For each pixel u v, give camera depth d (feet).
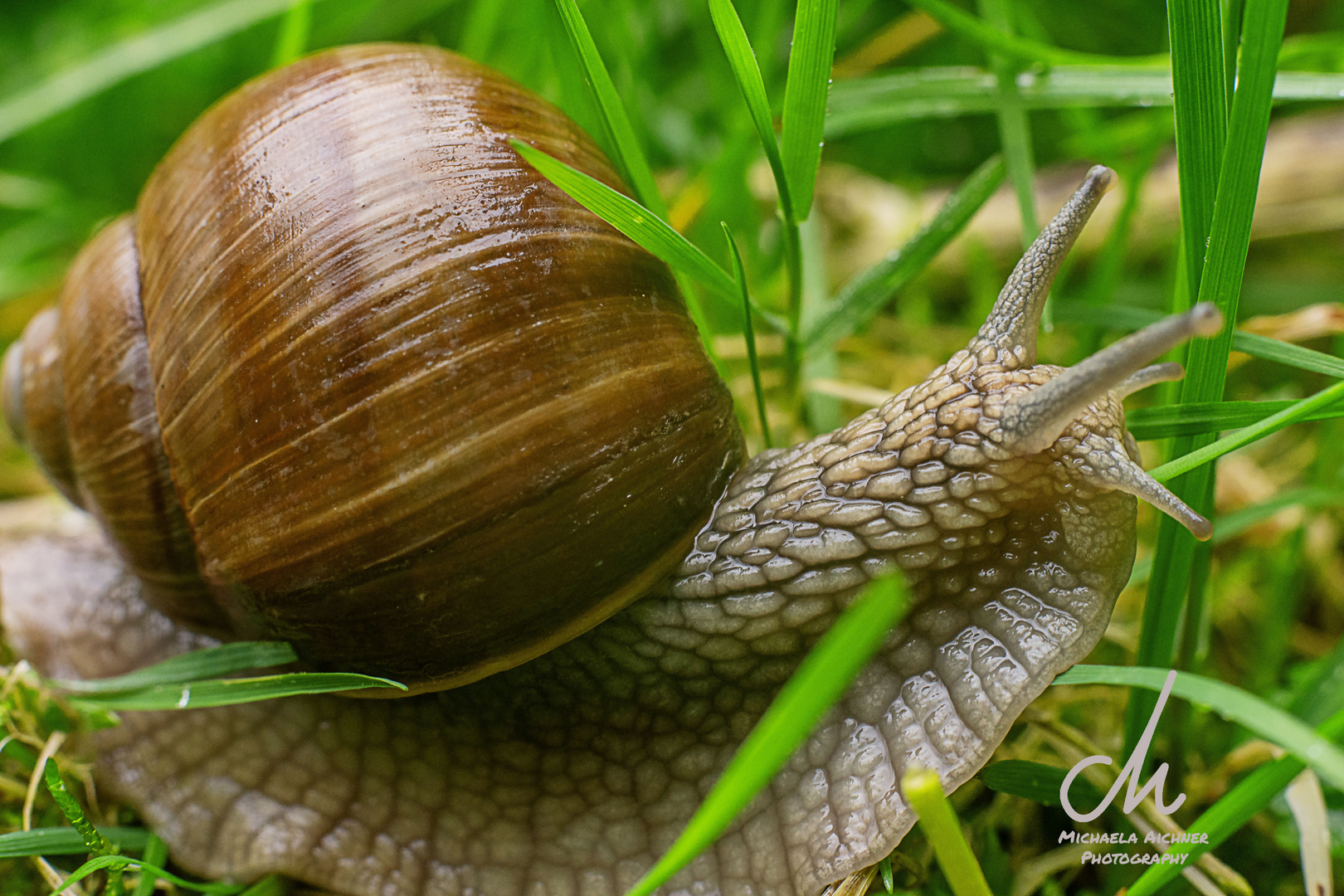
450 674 0.41
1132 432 0.41
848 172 0.64
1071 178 0.59
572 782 0.44
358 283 0.39
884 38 0.62
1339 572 0.49
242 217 0.40
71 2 0.69
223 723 0.45
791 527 0.42
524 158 0.40
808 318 0.52
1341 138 0.56
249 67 0.67
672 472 0.41
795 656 0.42
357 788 0.44
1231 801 0.37
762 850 0.41
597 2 0.51
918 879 0.41
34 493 0.56
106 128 0.68
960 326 0.57
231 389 0.40
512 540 0.40
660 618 0.42
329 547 0.40
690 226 0.54
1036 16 0.63
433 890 0.43
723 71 0.54
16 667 0.45
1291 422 0.38
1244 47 0.38
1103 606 0.40
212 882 0.44
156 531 0.42
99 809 0.45
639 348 0.40
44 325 0.46
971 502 0.40
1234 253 0.39
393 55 0.42
